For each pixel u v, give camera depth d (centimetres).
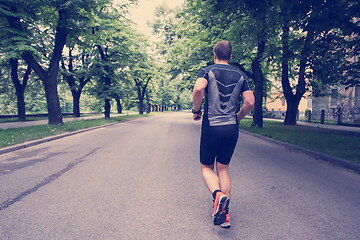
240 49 1103
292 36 927
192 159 547
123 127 1485
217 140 207
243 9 686
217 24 944
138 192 329
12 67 1930
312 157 588
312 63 1013
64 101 5594
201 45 1290
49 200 298
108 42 2017
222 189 216
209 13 892
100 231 222
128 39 2094
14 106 3150
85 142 818
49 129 1104
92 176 406
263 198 311
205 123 211
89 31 1431
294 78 1708
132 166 478
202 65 1489
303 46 784
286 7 675
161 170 447
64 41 1368
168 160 536
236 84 209
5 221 242
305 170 460
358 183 379
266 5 674
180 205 285
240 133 1193
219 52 217
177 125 1684
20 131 1002
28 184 362
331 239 212
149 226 233
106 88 2139
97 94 2108
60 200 299
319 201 302
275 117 2762
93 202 293
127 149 679
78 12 1239
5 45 1152
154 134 1080
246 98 207
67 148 695
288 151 674
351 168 476
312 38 728
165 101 6500
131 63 2225
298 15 679
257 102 1382
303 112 2528
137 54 2275
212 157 218
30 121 1838
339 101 2045
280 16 691
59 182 372
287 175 423
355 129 1335
